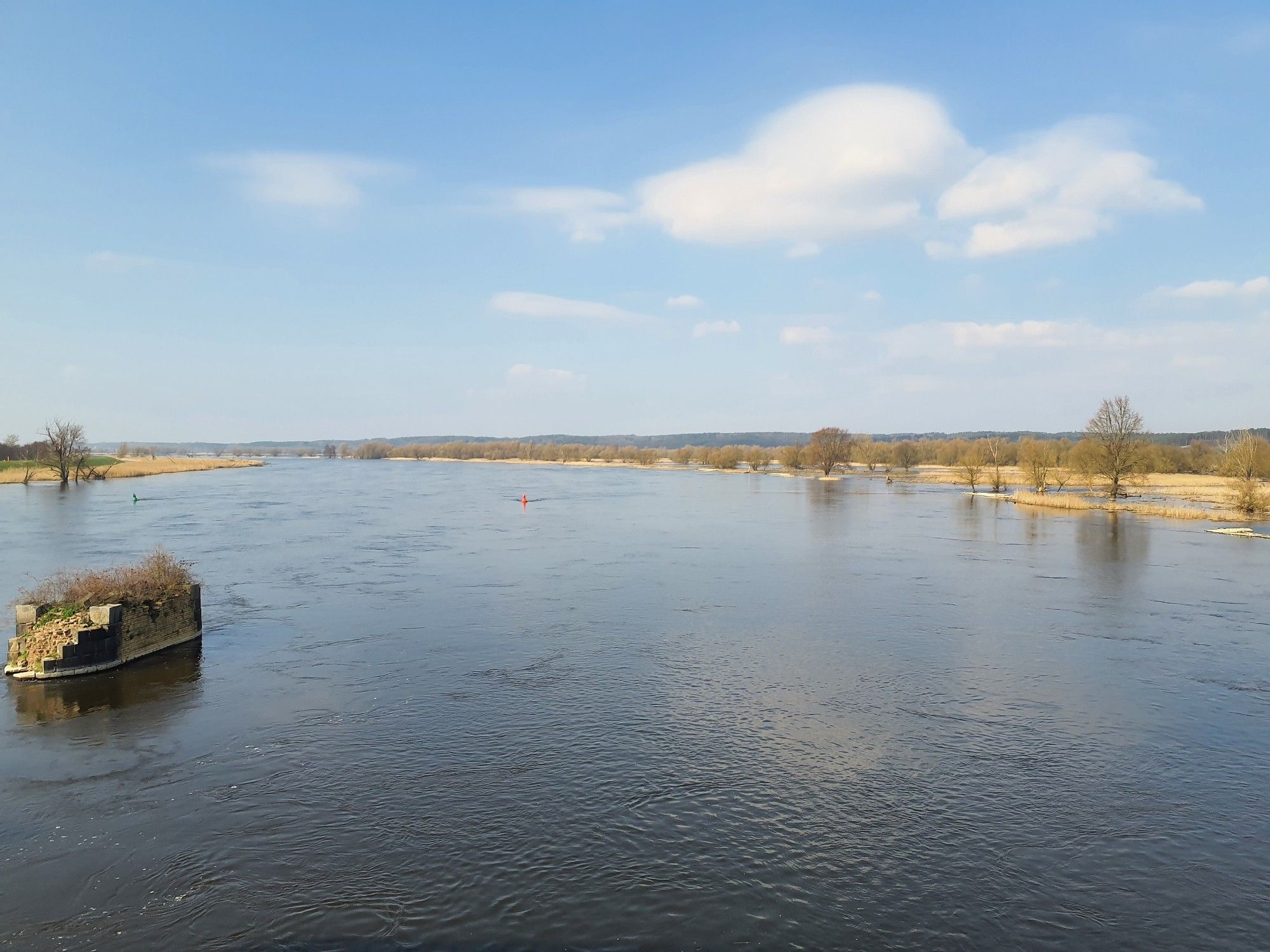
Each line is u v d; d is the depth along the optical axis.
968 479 129.12
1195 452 154.25
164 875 14.21
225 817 16.27
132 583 28.31
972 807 17.03
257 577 42.69
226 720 21.59
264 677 25.36
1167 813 16.84
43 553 49.81
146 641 27.59
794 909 13.45
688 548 55.59
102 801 16.89
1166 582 42.78
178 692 23.92
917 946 12.56
